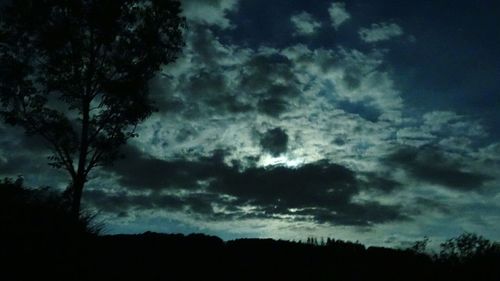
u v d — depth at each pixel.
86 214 13.09
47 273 10.49
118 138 27.52
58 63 26.94
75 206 12.54
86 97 27.52
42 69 27.47
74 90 27.45
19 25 26.67
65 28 26.53
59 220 11.62
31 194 12.00
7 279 9.73
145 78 28.02
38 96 26.98
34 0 26.61
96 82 27.38
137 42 27.77
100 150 27.02
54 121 27.12
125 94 27.05
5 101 26.61
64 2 26.56
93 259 12.03
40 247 10.75
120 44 27.94
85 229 12.56
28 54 27.23
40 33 26.80
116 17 26.75
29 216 11.17
